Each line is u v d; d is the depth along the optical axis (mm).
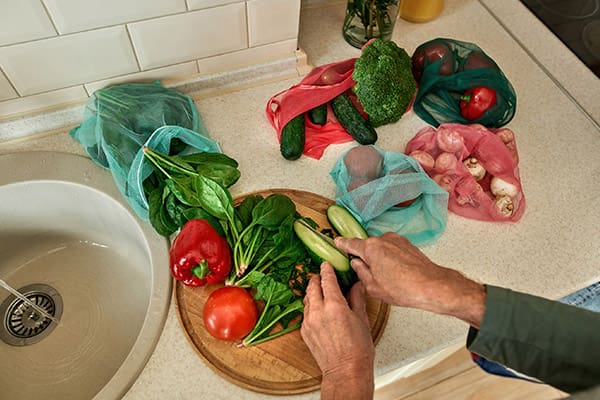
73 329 846
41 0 663
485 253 756
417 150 830
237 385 617
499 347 485
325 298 604
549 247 767
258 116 891
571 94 963
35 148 834
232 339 626
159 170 752
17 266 912
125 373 625
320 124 850
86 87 825
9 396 776
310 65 960
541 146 889
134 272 900
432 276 532
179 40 808
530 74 991
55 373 800
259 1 800
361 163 786
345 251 653
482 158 812
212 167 748
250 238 692
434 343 667
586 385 464
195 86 897
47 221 885
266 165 829
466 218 792
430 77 881
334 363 564
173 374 628
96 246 939
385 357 653
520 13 1098
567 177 850
